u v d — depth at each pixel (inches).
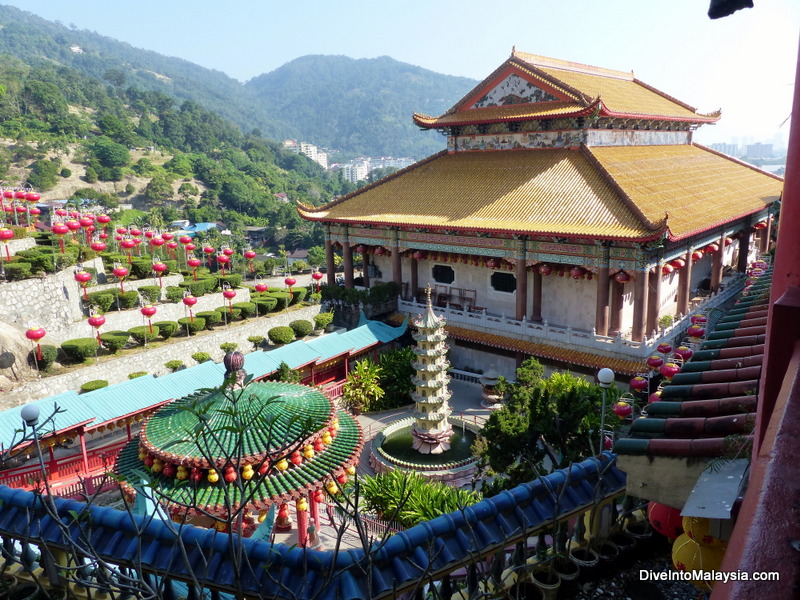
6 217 2989.7
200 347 2082.9
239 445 414.0
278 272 5196.9
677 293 2217.0
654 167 2349.9
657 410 426.6
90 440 1635.1
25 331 1785.2
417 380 1641.2
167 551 428.8
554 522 429.7
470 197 2267.5
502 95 2433.6
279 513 920.3
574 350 1916.8
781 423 188.7
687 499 352.2
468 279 2338.8
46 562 463.5
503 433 1042.1
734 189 2586.1
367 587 359.9
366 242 2516.0
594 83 2679.6
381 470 1620.3
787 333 257.8
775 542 142.5
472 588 418.6
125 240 2650.1
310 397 973.8
